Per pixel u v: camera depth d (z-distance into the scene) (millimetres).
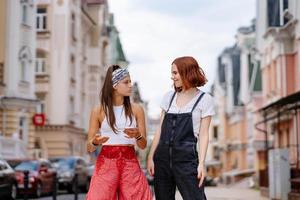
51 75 48656
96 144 6918
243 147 61844
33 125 39875
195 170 6770
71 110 50625
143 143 7000
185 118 6867
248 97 57531
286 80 32938
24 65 39250
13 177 24141
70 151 49250
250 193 31391
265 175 28891
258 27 40781
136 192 6996
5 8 37875
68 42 48844
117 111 7039
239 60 69000
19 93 38219
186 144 6801
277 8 33500
